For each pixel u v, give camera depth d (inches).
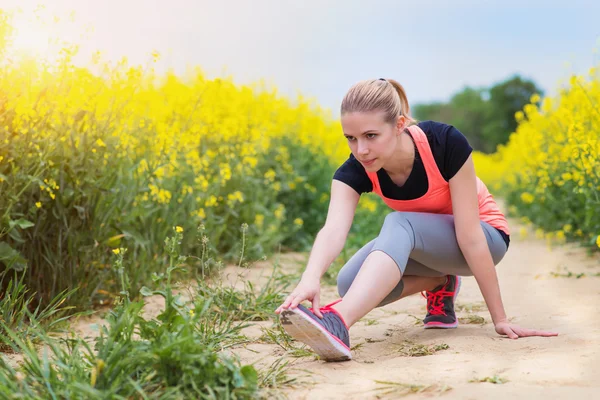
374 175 107.9
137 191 161.6
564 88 260.1
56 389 79.0
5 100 126.0
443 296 120.3
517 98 2276.1
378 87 97.7
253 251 221.8
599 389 79.4
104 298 151.7
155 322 91.6
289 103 339.3
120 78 154.9
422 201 109.7
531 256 231.5
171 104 226.5
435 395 81.0
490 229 113.6
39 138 135.0
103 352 86.2
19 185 132.3
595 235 211.6
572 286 163.2
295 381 89.4
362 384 87.1
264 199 245.1
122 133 159.5
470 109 2417.6
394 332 121.3
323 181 292.8
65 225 139.5
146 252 162.7
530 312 132.7
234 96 274.5
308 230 283.9
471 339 107.6
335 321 97.0
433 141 106.0
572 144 196.4
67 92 141.3
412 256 109.5
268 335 117.6
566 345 100.3
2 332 115.0
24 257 137.9
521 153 351.9
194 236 187.5
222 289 138.7
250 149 236.8
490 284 109.2
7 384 80.1
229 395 80.5
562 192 261.9
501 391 80.4
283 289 151.7
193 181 196.1
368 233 280.5
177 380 81.1
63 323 128.8
